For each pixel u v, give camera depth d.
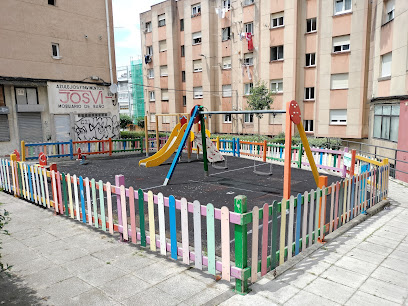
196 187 9.73
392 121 14.98
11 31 16.12
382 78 16.38
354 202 6.50
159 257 4.75
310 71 24.61
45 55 17.52
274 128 26.62
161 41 35.50
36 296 3.72
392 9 15.98
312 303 3.56
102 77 20.30
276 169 13.00
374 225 6.27
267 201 8.08
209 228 3.93
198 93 33.03
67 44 18.48
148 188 9.62
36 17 17.05
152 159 13.82
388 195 8.76
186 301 3.59
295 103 7.04
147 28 37.16
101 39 20.17
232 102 30.66
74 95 18.84
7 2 15.92
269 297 3.67
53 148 16.05
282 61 25.47
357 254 4.89
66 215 6.81
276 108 26.28
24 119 16.92
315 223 5.17
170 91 35.19
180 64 34.66
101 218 5.65
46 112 17.77
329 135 23.41
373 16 19.28
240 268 3.69
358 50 21.66
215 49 31.50
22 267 4.47
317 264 4.54
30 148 15.69
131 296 3.70
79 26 19.02
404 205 7.76
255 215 3.75
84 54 19.33
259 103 24.92
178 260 4.65
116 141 18.64
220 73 31.34
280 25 25.53
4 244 5.29
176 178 11.22
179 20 34.03
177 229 6.00
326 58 22.92
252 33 28.20
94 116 19.94
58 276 4.20
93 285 3.96
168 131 36.50
